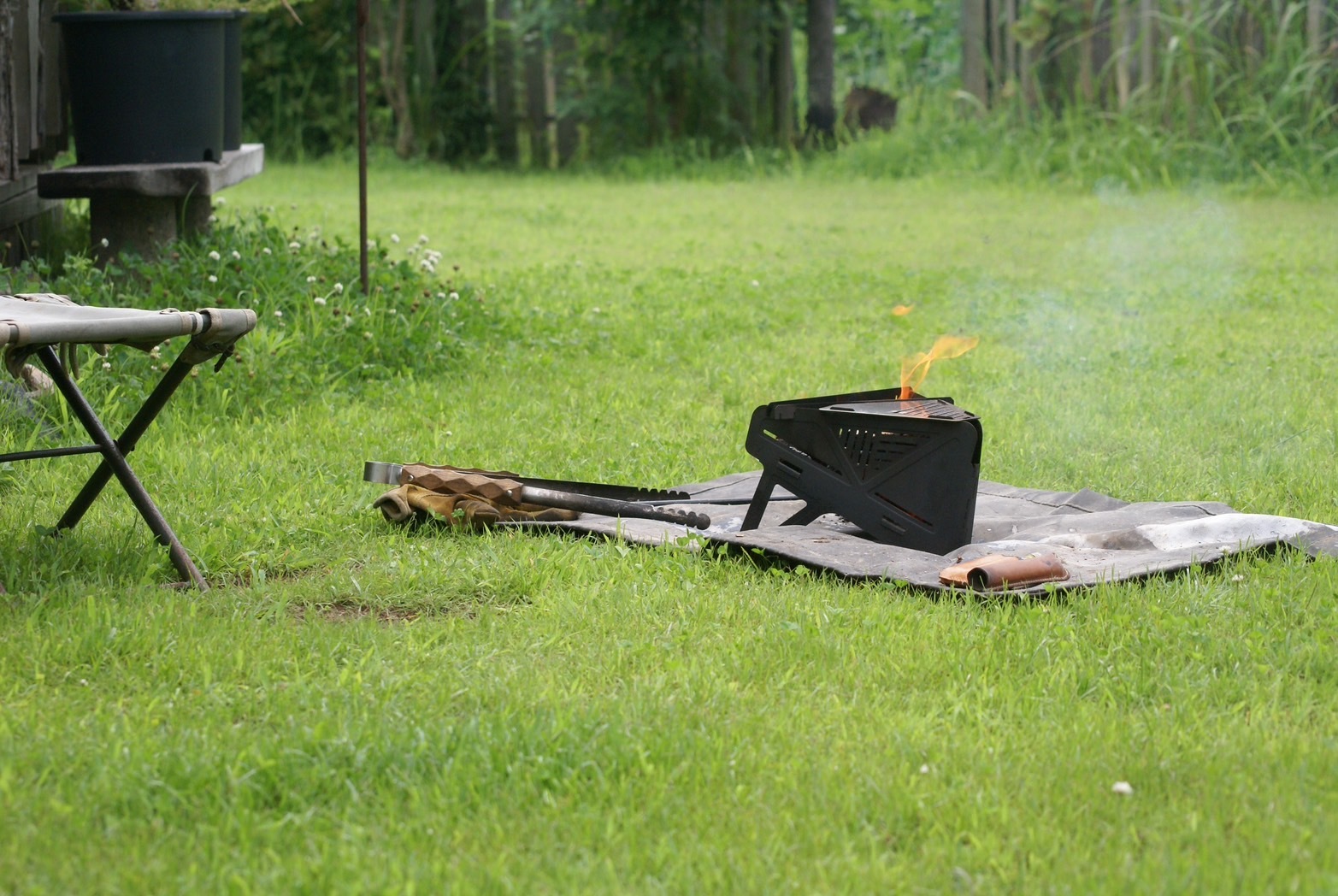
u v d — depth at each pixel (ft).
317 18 64.59
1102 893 7.79
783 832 8.51
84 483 15.97
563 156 68.33
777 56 65.72
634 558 13.94
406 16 65.72
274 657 11.14
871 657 11.30
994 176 56.59
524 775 9.15
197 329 12.67
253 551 13.92
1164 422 20.29
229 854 8.21
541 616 12.39
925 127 61.52
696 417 20.62
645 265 36.68
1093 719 10.09
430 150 66.13
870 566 13.39
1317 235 40.57
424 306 24.16
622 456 18.49
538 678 10.82
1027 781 9.14
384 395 21.09
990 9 60.80
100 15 23.09
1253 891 7.77
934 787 9.09
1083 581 12.85
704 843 8.40
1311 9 52.80
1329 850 8.16
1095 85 57.52
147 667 10.91
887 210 49.32
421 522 15.10
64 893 7.81
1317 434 19.24
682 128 66.08
